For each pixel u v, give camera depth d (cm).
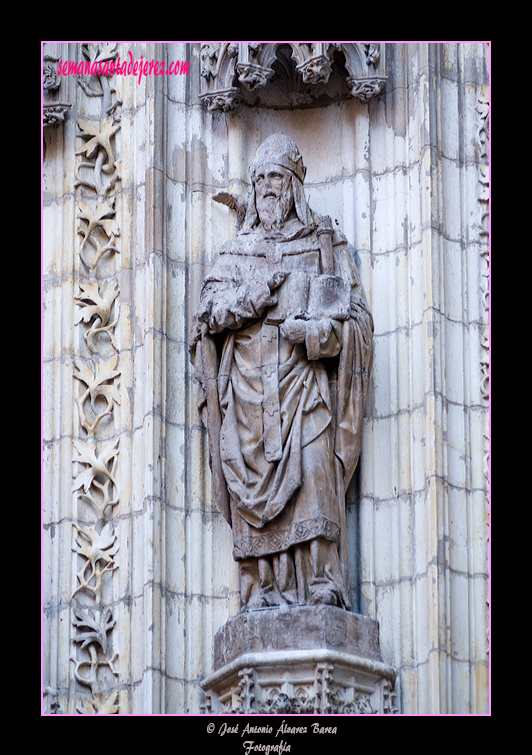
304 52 1991
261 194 1934
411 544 1892
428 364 1912
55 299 2023
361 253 1995
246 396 1867
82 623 1912
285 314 1873
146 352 1955
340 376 1869
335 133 2066
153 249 1980
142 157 2027
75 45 2086
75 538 1947
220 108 2045
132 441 1958
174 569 1911
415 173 1995
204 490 1941
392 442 1934
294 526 1825
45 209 2053
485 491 1897
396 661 1862
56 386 1992
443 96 2014
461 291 1959
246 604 1852
